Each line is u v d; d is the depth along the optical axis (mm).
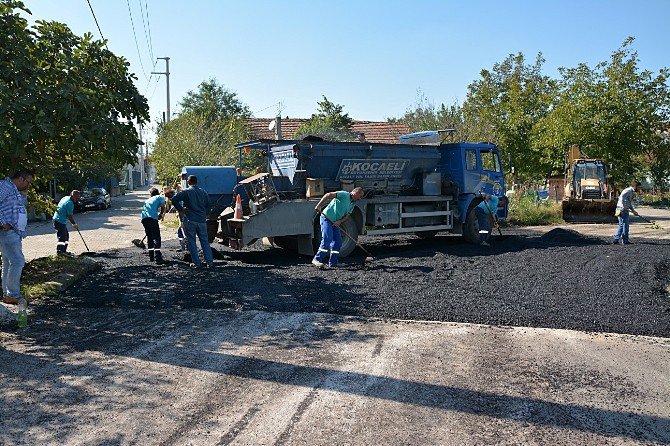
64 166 9203
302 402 4008
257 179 10422
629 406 3967
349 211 9578
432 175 12648
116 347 5301
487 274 8727
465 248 12031
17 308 6398
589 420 3742
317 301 7059
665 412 3877
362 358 4969
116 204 37844
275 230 10305
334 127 32469
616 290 7562
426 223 12602
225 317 6387
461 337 5605
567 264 9570
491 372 4629
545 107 29969
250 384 4355
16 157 8039
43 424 3656
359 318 6340
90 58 8219
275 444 3395
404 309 6648
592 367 4754
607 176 22641
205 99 49438
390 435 3514
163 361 4902
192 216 9570
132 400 4047
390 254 11258
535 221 20359
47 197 10727
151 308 6812
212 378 4488
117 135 7840
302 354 5090
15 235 6266
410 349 5227
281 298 7219
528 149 28125
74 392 4195
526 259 10148
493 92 34500
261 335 5695
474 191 13289
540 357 5004
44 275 8266
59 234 11320
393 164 12016
